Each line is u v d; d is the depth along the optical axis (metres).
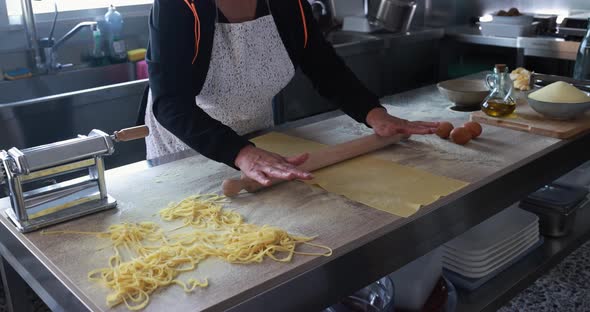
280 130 2.03
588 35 2.46
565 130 1.85
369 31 4.14
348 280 1.24
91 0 3.63
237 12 1.82
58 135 2.81
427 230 1.39
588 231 2.04
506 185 1.61
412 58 4.25
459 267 1.72
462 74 4.64
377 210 1.39
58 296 1.19
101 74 3.46
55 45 3.28
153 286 1.09
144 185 1.58
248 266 1.16
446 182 1.53
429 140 1.88
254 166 1.48
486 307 1.61
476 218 1.54
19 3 3.26
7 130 2.64
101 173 1.45
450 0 4.78
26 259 1.31
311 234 1.28
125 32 3.73
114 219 1.39
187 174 1.66
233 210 1.42
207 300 1.06
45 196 1.39
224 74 1.85
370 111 1.86
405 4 4.09
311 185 1.55
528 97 2.03
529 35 3.98
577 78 2.51
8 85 3.15
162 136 2.12
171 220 1.38
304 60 2.02
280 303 1.12
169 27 1.64
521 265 1.81
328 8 4.31
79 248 1.26
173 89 1.65
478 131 1.86
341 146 1.71
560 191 2.09
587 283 2.52
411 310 1.57
